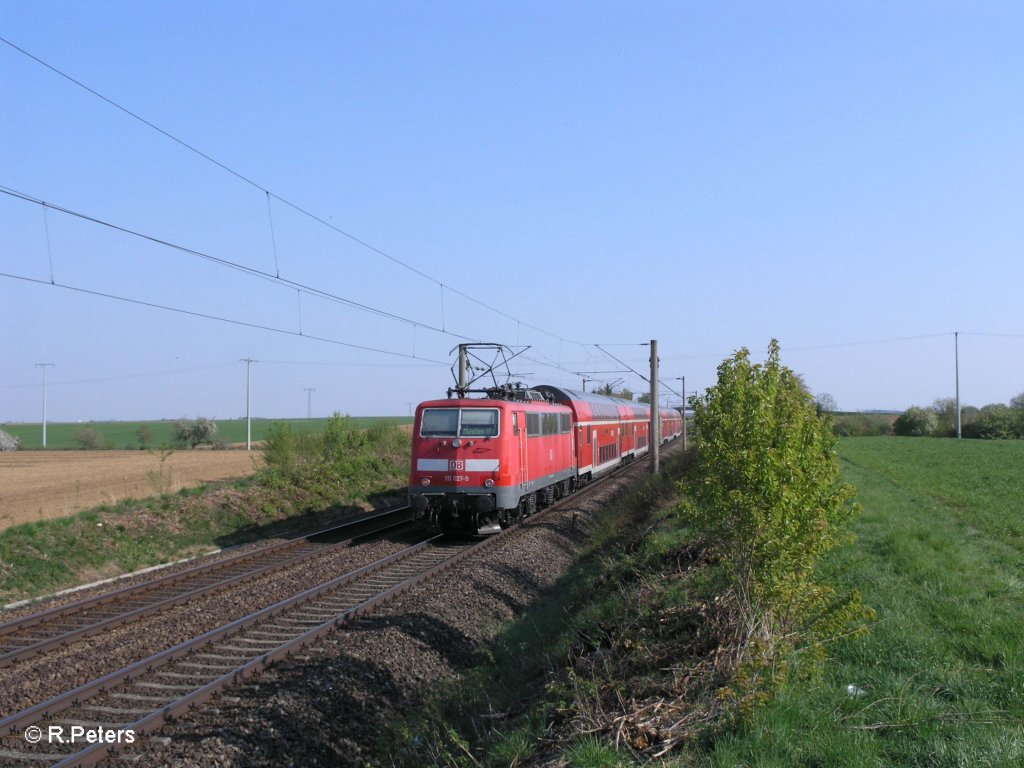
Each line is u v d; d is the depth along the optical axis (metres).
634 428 45.28
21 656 10.25
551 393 29.20
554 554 18.47
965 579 10.12
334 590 14.13
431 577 15.20
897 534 12.73
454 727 8.28
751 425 6.98
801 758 5.48
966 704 6.16
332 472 29.88
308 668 9.37
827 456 7.53
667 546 12.79
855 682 6.82
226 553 19.06
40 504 22.64
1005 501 22.31
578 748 5.98
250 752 7.29
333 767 7.62
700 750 5.76
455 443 20.09
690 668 7.27
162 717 7.85
